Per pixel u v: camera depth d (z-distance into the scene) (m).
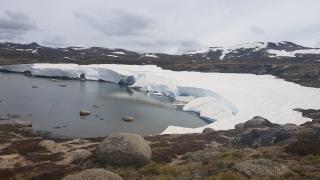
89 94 101.81
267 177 19.23
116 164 26.25
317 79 117.50
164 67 166.75
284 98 85.06
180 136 49.19
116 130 60.75
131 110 81.56
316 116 64.25
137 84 126.50
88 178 16.47
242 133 42.19
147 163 26.41
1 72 146.38
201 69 160.50
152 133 60.56
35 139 44.16
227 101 86.25
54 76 142.50
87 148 39.34
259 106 77.69
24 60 178.75
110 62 182.38
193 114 83.06
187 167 24.06
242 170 20.84
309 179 18.45
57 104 80.62
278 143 37.38
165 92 113.31
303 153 27.09
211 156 28.88
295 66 141.12
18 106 74.69
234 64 164.50
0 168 28.94
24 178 23.56
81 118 68.06
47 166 27.88
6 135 47.91
